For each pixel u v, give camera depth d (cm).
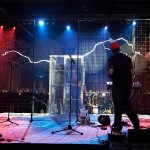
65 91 1045
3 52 1359
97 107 1095
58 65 1057
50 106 1051
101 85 1310
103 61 1314
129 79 526
